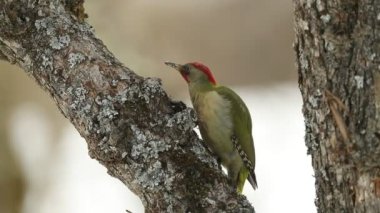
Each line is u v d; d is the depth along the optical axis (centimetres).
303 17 811
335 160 802
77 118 910
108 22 2064
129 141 884
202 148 910
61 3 990
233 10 2294
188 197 873
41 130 2134
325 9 792
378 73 772
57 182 2092
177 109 912
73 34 945
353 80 784
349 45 789
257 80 2309
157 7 2212
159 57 2181
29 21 946
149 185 876
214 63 2291
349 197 798
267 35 2286
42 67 934
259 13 2294
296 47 834
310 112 823
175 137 892
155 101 901
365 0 775
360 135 777
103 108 895
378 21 770
